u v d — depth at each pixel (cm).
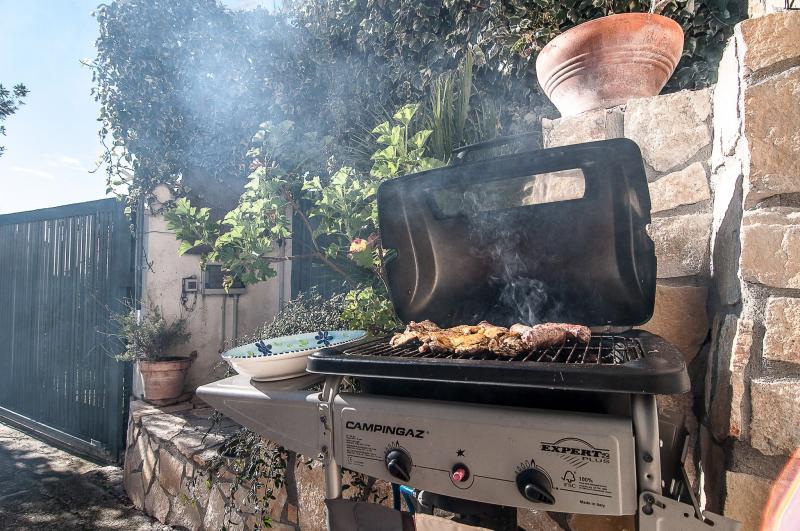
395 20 360
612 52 148
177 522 265
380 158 192
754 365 91
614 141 105
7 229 490
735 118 102
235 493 229
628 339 108
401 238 142
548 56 159
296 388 111
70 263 430
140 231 388
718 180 122
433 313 144
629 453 71
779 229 89
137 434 321
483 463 80
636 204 110
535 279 128
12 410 481
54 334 440
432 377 82
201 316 416
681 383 67
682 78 258
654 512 70
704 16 255
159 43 426
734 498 92
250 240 197
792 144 88
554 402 82
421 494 119
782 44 90
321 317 238
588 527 130
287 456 212
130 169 409
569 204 118
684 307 129
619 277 117
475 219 131
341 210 189
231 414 114
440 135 256
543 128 161
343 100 403
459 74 303
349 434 95
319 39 419
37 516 288
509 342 96
